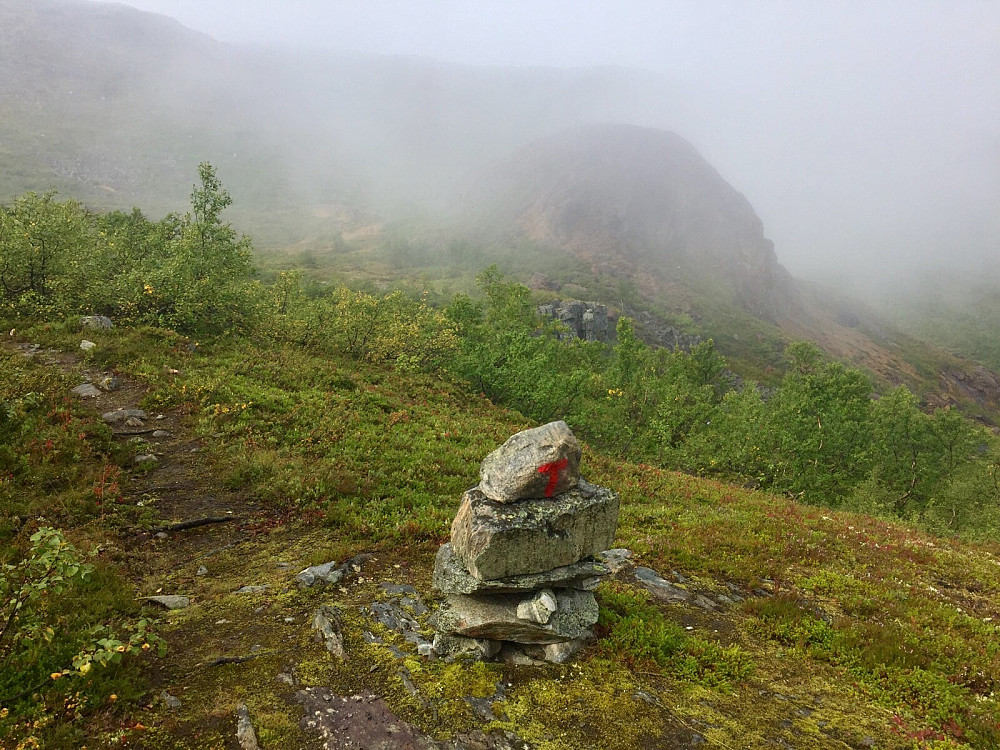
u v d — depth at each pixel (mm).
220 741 5469
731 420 35500
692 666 7691
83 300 20906
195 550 9602
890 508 28188
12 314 19484
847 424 33188
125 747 5242
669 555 11836
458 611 7418
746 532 13969
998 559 15797
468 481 14789
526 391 27391
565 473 7641
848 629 9156
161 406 15008
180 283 22469
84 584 7605
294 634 7355
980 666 8570
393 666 6871
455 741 5840
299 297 32438
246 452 13492
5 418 12117
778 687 7590
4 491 9711
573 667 7379
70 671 5352
